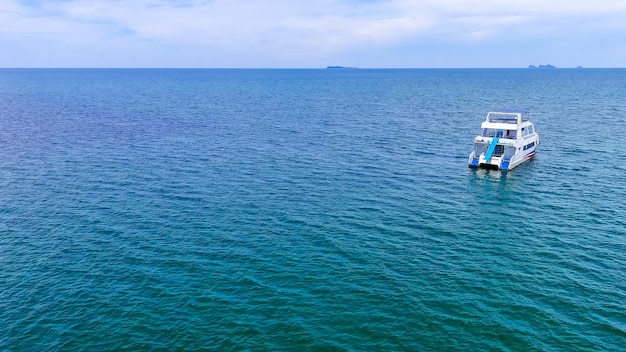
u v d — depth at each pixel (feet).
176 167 204.03
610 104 451.12
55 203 155.43
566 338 85.40
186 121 344.28
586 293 100.42
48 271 108.99
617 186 176.45
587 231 134.10
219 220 141.28
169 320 90.53
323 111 411.75
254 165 208.74
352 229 135.44
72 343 83.92
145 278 106.11
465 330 87.76
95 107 437.99
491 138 212.02
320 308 94.63
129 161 214.48
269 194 167.02
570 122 329.11
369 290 101.55
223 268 110.93
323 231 133.59
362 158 223.30
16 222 138.31
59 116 366.22
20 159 216.74
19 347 82.79
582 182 183.01
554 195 167.73
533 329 88.07
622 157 220.23
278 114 389.80
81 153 230.68
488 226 138.82
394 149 243.81
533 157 225.56
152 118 358.64
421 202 160.45
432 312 93.45
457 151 239.50
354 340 84.79
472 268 112.06
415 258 117.19
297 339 84.84
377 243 126.00
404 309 94.48
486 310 94.17
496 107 432.25
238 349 82.17
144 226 136.15
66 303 96.07
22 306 94.94
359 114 388.98
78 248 121.19
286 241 126.41
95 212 147.23
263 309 94.17
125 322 89.92
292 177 189.37
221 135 284.41
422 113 393.29
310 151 238.48
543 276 108.06
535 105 446.60
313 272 109.40
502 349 82.38
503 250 122.21
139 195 164.76
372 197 164.86
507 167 200.03
